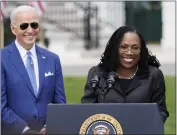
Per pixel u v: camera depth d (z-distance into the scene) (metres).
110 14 60.06
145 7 60.31
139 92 13.54
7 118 13.77
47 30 59.34
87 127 11.62
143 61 13.80
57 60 14.71
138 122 11.60
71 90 35.66
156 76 13.76
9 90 14.12
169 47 56.72
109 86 13.38
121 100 13.45
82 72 44.66
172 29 57.06
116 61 13.73
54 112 11.70
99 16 59.81
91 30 59.66
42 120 14.20
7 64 14.19
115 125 11.59
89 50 57.97
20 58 14.30
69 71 45.44
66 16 61.47
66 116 11.68
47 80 14.36
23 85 14.13
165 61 49.72
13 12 14.34
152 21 61.22
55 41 58.91
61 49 58.16
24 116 14.08
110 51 13.80
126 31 13.58
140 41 13.67
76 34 59.69
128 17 60.41
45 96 14.30
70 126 11.65
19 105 14.09
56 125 11.66
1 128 13.80
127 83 13.63
